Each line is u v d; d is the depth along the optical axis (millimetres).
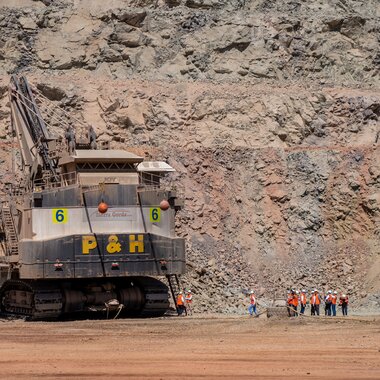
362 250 150375
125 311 114375
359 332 86875
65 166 113812
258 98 173750
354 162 161625
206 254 144250
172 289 116062
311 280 143625
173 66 182750
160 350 71750
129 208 110500
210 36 186000
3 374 58094
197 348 73188
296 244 151875
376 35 195875
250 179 159375
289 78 186000
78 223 108625
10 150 158125
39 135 125625
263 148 163625
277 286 140625
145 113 169000
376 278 142250
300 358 66250
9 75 177375
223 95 173750
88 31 184875
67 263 106938
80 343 77562
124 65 182250
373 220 154750
